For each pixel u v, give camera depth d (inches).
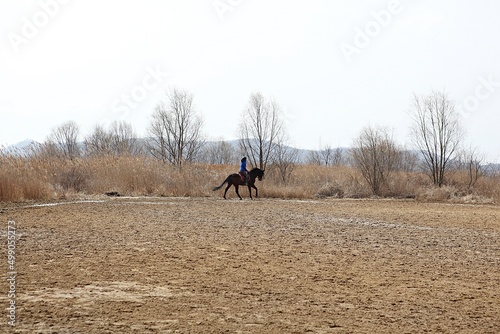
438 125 1621.6
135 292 390.9
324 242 645.9
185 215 906.1
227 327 314.3
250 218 880.3
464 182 1626.5
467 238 703.7
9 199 1049.5
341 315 346.6
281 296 391.2
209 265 494.0
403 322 334.3
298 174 1706.4
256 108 1676.9
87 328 305.9
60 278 428.1
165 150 1774.1
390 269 499.2
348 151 1723.7
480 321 340.5
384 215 983.6
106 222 781.9
